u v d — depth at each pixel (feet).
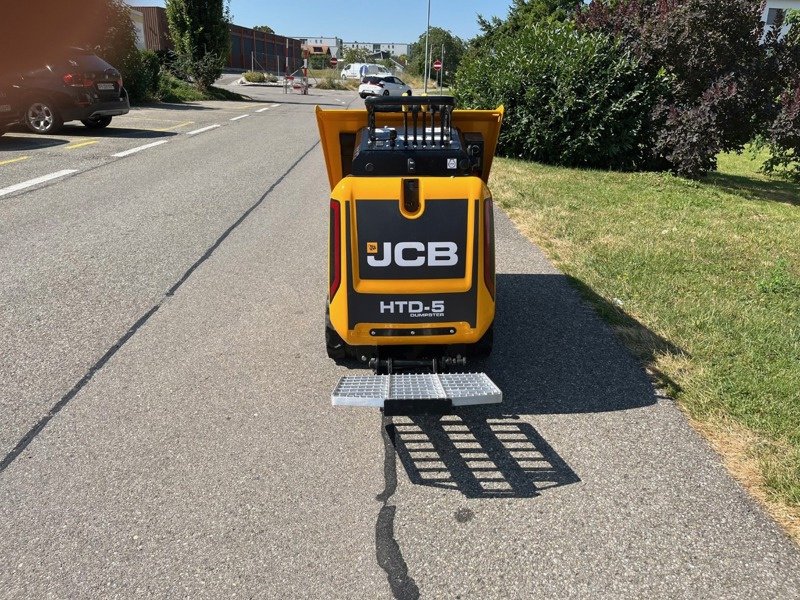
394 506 9.61
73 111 42.75
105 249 20.80
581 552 8.71
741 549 8.74
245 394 12.57
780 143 38.42
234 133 48.57
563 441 11.16
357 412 12.05
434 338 11.36
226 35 91.66
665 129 38.60
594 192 31.24
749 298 17.38
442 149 11.72
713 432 11.30
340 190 10.91
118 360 13.76
